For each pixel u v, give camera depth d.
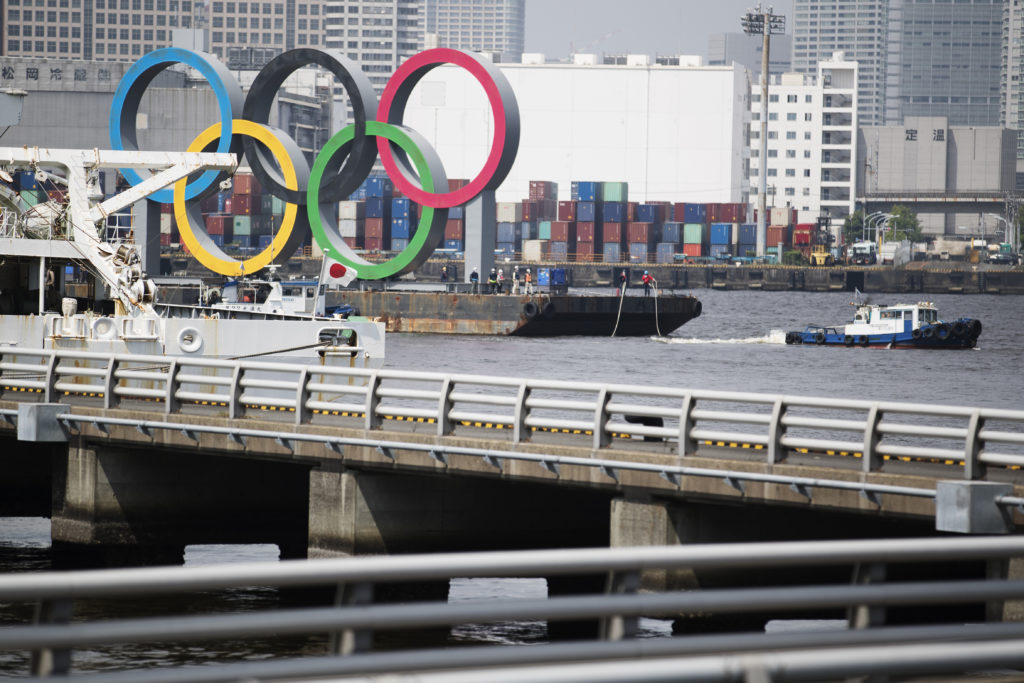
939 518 73.44
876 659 37.09
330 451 95.56
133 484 108.56
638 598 38.28
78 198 145.62
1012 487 73.06
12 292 145.25
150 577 33.72
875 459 79.25
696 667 35.44
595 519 103.88
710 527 85.81
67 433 108.19
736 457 86.69
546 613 37.34
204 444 101.69
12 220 151.62
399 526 96.50
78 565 108.50
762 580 88.69
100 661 79.75
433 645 87.88
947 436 77.19
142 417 105.50
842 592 40.06
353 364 151.75
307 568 34.88
